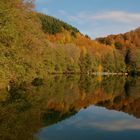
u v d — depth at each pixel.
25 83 54.53
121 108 37.88
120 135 23.19
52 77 95.50
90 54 153.12
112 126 26.55
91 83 83.81
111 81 97.81
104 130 24.80
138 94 56.25
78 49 143.38
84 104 40.69
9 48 43.12
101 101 44.72
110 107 38.66
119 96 52.31
